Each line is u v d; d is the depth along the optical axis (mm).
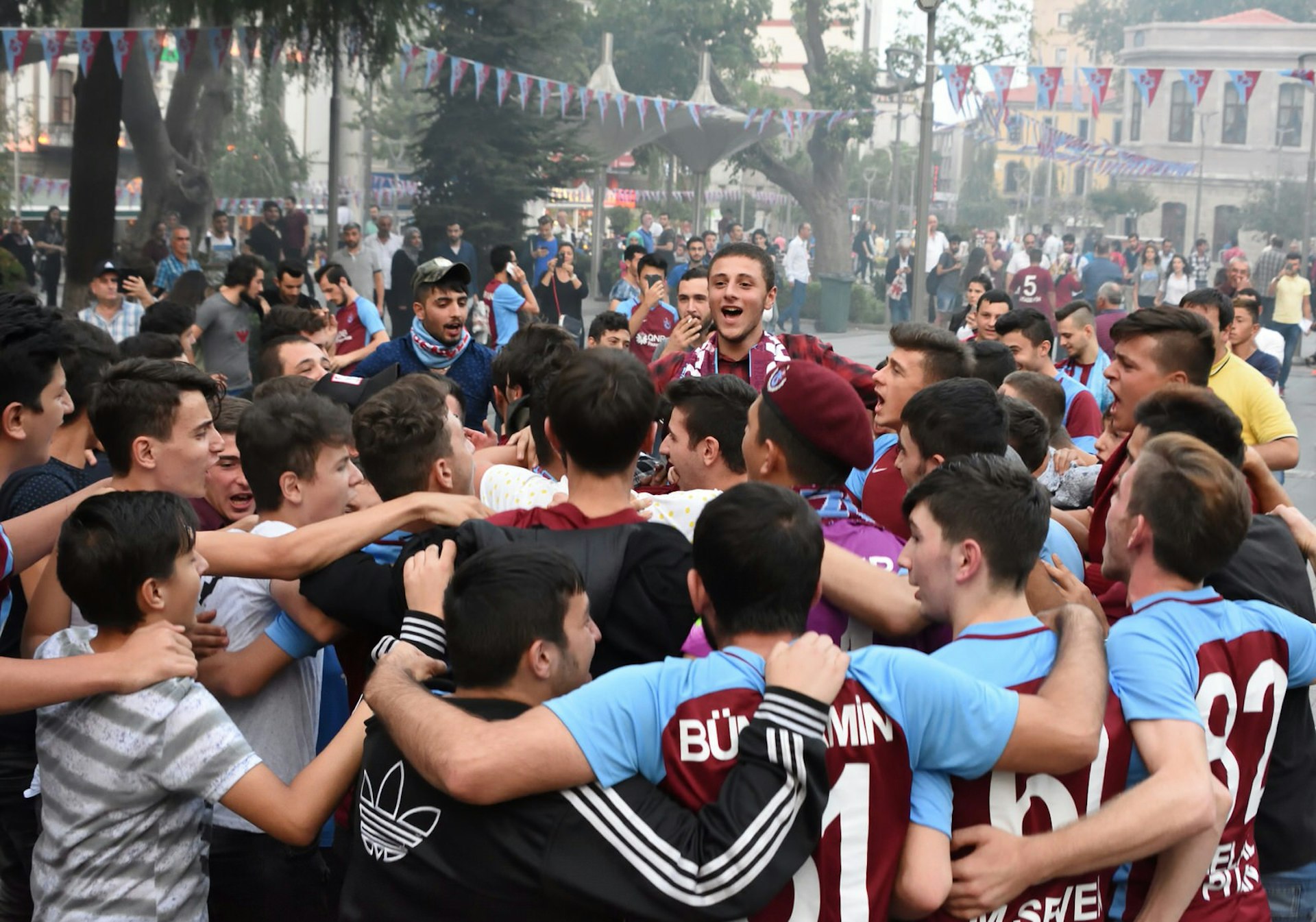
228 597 3051
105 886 2500
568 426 2613
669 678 2184
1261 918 2615
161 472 3191
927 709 2201
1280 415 5934
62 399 3355
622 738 2119
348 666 3082
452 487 2988
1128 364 4035
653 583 2512
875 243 42750
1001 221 57031
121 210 31922
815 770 2053
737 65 38062
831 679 2102
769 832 2006
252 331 12609
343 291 10281
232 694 2914
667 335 10797
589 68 36625
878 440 4199
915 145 52875
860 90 37969
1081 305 7574
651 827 2053
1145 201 52844
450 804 2125
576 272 30031
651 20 37125
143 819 2508
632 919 2145
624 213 45188
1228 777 2521
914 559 2480
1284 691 2617
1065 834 2244
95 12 17953
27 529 3049
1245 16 53781
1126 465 3279
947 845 2217
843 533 2852
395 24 19016
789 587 2248
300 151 41094
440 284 6465
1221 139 52875
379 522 2760
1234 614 2590
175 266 16797
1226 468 2555
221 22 18031
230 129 34844
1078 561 3209
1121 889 2496
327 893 3066
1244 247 51969
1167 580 2590
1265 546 2891
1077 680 2293
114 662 2461
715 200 50781
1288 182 51125
